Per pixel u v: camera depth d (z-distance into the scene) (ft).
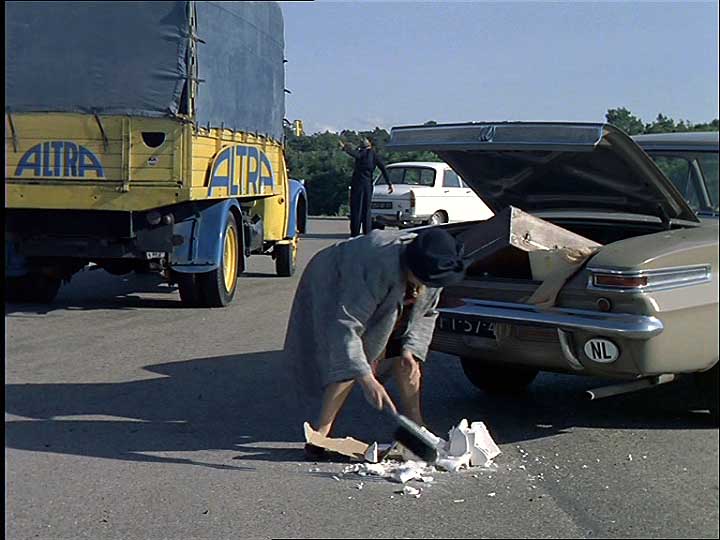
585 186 19.12
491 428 18.40
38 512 14.55
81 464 16.78
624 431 17.75
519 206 21.17
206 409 20.29
